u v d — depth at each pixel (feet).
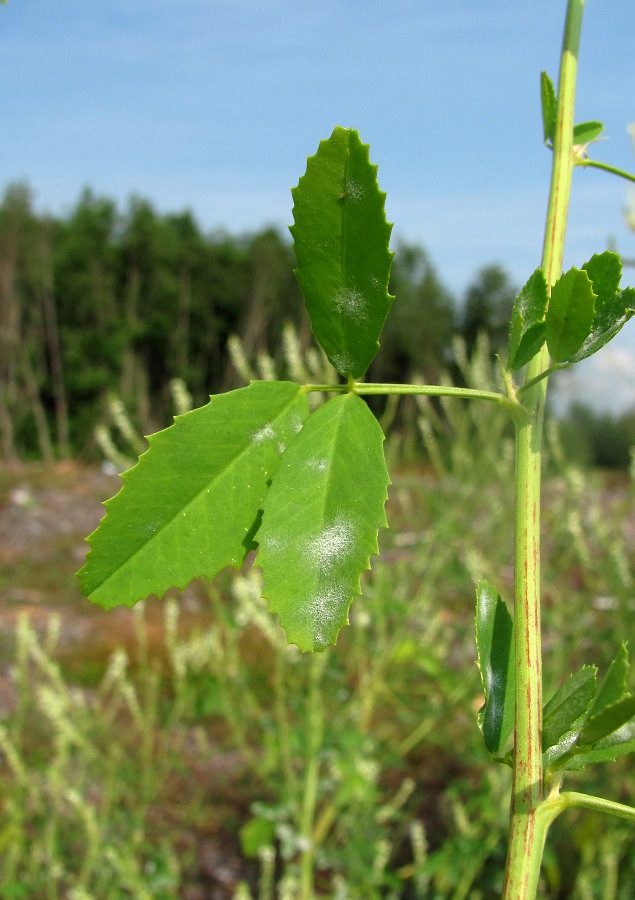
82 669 4.29
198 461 0.36
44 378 20.59
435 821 2.75
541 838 0.35
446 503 2.66
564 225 0.40
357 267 0.36
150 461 0.36
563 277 0.36
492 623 0.39
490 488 2.88
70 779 2.60
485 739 0.38
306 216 0.36
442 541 2.58
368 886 2.18
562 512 2.69
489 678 0.39
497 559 2.71
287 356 2.15
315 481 0.36
